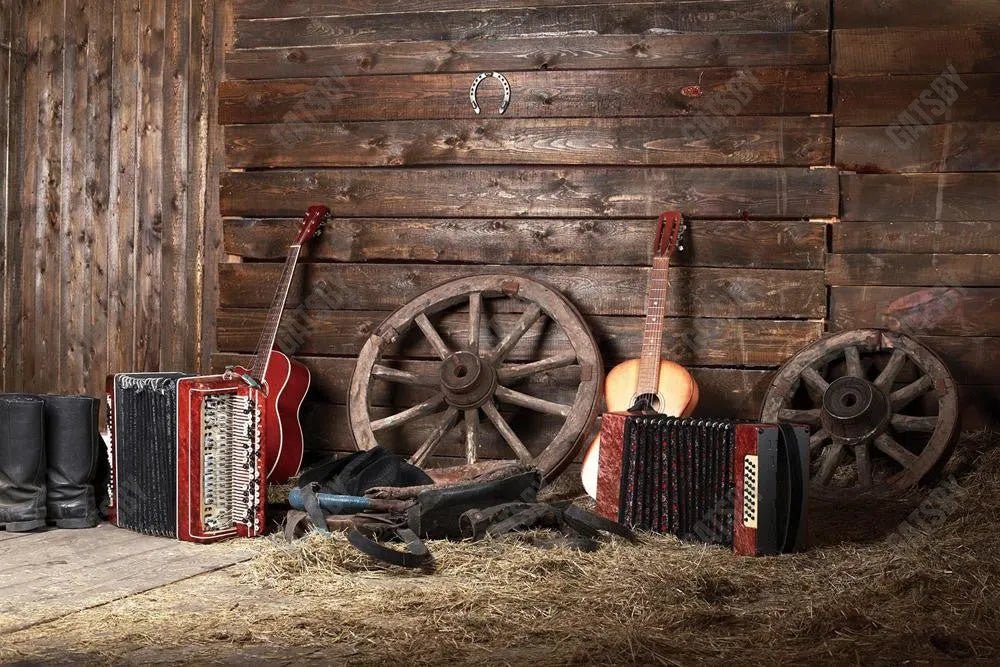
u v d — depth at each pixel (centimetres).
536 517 394
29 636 290
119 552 391
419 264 554
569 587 335
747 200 517
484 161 543
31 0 634
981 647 282
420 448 514
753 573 350
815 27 512
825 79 509
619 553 371
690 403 471
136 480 425
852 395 473
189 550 395
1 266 641
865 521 425
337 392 560
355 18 561
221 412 412
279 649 282
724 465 386
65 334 634
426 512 385
